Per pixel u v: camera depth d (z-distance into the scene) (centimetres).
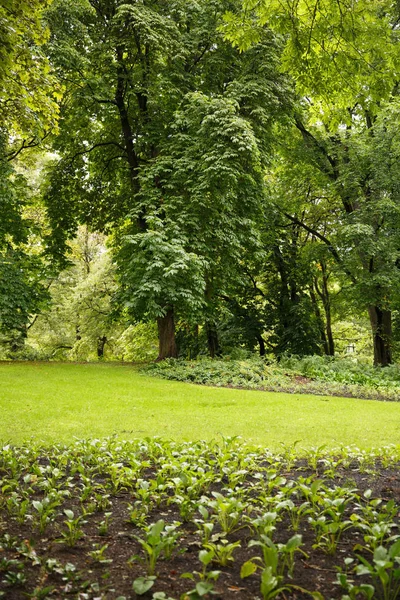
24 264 2045
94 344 3102
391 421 966
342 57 647
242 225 1772
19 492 457
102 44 1633
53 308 3005
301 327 2452
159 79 1712
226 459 524
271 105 1664
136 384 1395
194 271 1555
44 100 730
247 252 1933
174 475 503
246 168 1705
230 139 1520
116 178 2155
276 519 384
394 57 631
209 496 461
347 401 1270
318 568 312
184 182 1633
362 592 279
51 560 306
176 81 1739
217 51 1742
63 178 2064
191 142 1641
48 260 2141
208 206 1598
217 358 1894
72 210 2120
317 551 338
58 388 1277
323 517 346
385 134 1862
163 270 1550
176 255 1523
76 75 1675
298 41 634
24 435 762
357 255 1978
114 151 2059
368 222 1945
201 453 587
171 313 1864
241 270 2189
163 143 1739
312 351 2448
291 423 920
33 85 708
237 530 376
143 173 1695
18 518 383
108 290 2847
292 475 537
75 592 275
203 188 1557
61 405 1057
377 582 293
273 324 2544
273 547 286
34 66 695
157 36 1552
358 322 3031
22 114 747
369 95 702
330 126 752
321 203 2450
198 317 1783
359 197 2058
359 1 601
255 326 2494
